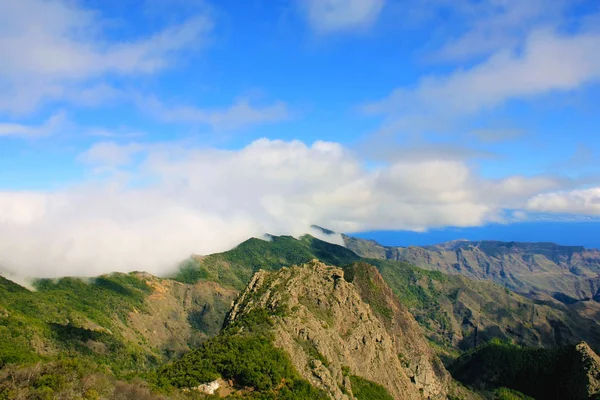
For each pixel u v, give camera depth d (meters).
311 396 145.12
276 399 137.12
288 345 165.88
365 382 188.00
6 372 136.50
